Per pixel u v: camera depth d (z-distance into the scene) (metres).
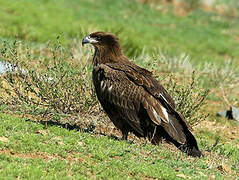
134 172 10.21
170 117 11.56
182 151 11.54
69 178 9.23
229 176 11.44
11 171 8.99
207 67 25.12
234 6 56.03
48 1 42.53
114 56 12.74
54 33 31.70
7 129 11.29
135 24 42.59
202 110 18.89
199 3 55.06
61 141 11.14
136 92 11.73
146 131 11.81
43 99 13.77
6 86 15.29
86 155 10.72
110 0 49.59
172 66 22.66
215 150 13.85
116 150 11.24
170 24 46.47
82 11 42.44
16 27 30.58
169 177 10.25
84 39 12.70
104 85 12.07
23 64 14.41
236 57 37.84
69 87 13.84
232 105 20.20
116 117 12.18
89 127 13.41
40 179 8.97
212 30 46.81
